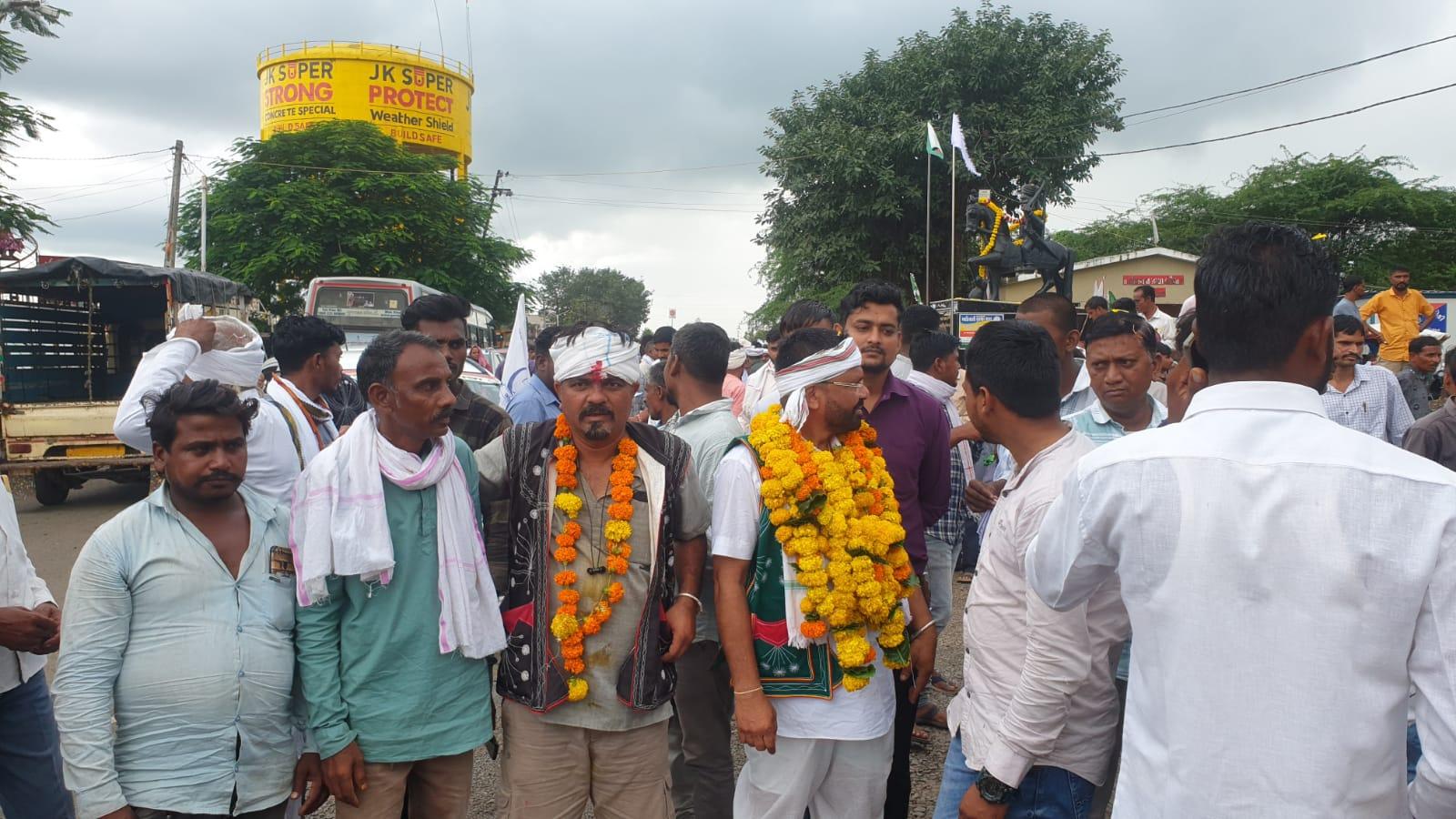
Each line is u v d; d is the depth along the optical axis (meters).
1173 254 25.95
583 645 2.63
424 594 2.56
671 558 2.81
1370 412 5.00
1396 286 10.69
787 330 4.36
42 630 2.70
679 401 3.71
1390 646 1.41
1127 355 3.33
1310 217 34.12
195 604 2.46
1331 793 1.41
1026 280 25.31
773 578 2.62
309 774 2.60
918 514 3.48
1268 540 1.46
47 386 12.80
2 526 2.79
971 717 2.41
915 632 2.96
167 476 2.53
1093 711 2.22
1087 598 1.90
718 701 3.34
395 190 27.41
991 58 23.78
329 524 2.48
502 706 2.76
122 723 2.42
